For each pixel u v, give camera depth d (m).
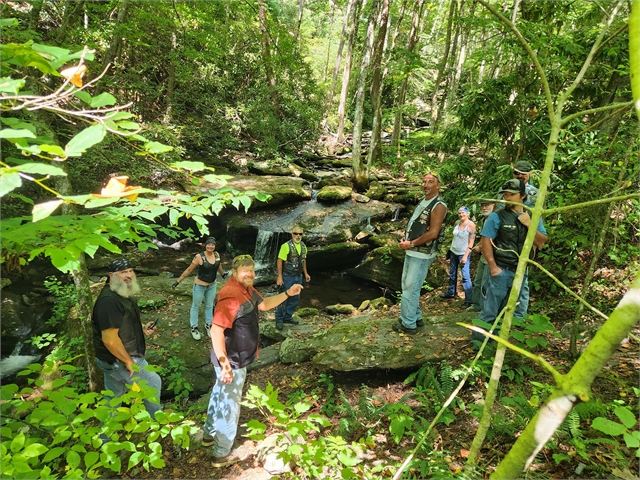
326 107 20.25
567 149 4.77
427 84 18.25
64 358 4.79
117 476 2.77
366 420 3.10
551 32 5.52
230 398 2.76
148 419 2.11
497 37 5.58
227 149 14.16
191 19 11.72
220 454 2.81
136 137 1.19
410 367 3.65
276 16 18.16
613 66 4.94
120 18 7.71
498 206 3.95
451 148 8.68
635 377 2.86
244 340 2.71
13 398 2.04
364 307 6.88
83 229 1.41
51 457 1.67
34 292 6.61
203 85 13.62
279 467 2.70
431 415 2.95
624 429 1.22
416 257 3.84
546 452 2.24
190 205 1.73
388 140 20.08
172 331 5.62
